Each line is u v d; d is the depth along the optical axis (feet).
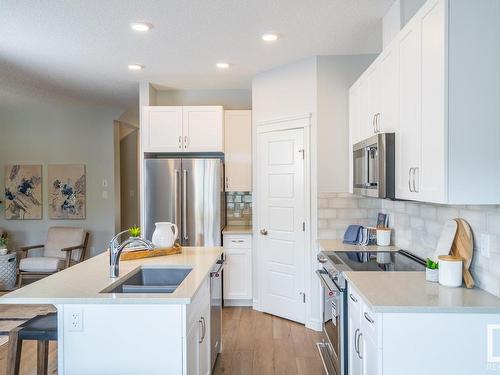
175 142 15.62
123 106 20.54
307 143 12.89
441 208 8.11
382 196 7.82
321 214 12.69
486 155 5.68
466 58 5.66
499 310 5.69
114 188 21.15
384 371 5.82
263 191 14.46
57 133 21.18
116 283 7.48
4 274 17.83
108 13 9.42
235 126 15.98
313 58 12.75
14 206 21.13
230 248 15.10
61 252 19.03
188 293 6.60
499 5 5.62
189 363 6.91
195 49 12.01
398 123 7.64
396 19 8.93
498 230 6.13
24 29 10.34
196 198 14.87
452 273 6.75
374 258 9.32
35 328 7.11
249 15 9.65
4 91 17.29
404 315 5.79
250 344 11.68
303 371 9.98
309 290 12.92
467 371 5.79
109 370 6.48
